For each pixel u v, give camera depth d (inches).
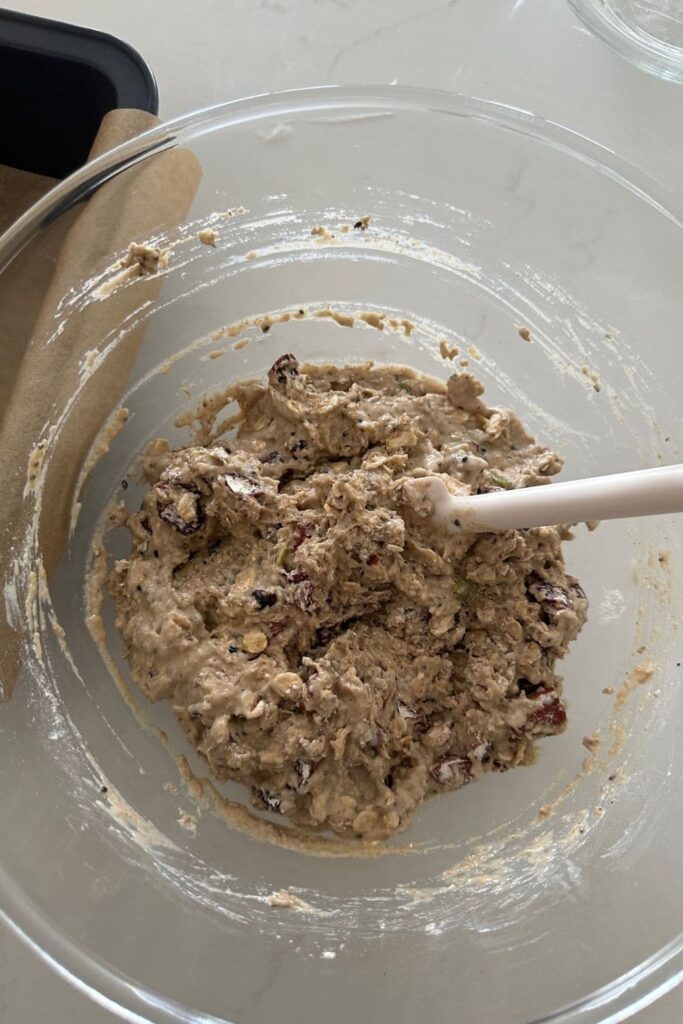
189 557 18.4
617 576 19.2
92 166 18.8
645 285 19.9
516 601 18.1
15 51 20.3
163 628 17.6
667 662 18.5
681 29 22.4
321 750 17.0
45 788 17.2
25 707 17.5
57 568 18.6
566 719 18.1
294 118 19.7
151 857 17.2
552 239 20.1
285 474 18.9
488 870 17.6
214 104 20.7
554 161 19.9
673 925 16.8
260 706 16.9
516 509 16.5
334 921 17.2
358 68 22.2
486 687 17.8
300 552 17.6
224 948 16.7
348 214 20.1
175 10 22.7
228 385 20.2
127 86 20.2
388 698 17.6
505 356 20.4
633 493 15.4
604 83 22.0
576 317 20.1
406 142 19.9
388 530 17.3
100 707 18.1
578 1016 16.1
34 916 16.2
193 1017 16.1
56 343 18.6
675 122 21.7
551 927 17.0
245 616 17.6
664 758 17.9
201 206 19.6
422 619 17.9
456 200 20.1
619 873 17.3
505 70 22.2
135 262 19.1
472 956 16.9
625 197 19.9
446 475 18.2
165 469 18.7
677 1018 17.1
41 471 18.4
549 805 18.0
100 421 19.3
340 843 17.7
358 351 20.7
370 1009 16.5
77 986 16.0
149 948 16.5
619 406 19.8
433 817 17.9
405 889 17.5
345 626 18.1
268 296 20.3
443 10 22.7
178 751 18.1
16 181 23.0
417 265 20.4
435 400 19.3
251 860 17.5
